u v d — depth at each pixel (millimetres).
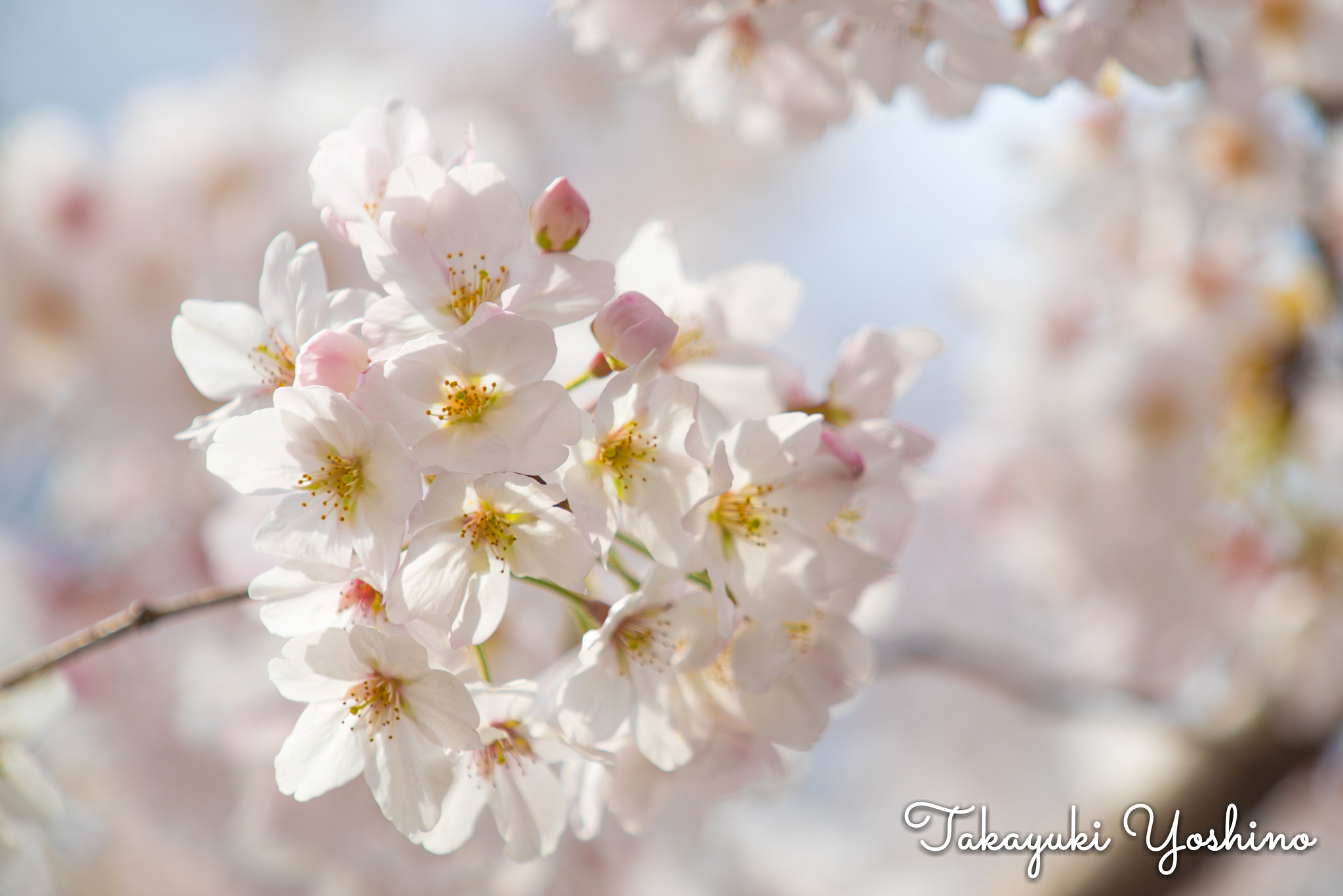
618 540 599
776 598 590
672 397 584
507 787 597
